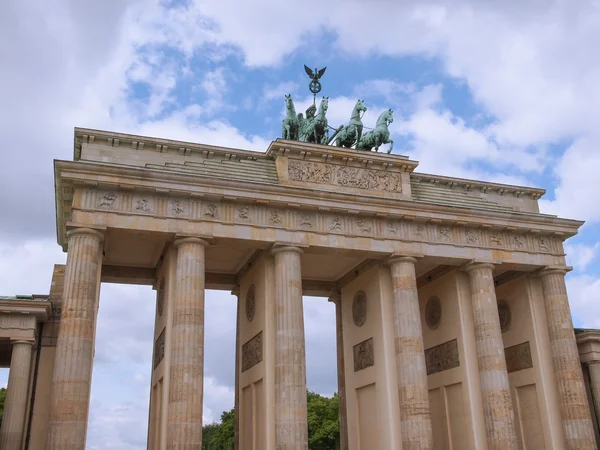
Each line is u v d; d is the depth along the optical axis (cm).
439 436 7944
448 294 8069
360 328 7994
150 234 6425
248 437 7144
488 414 7181
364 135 8181
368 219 7312
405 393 6850
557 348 7831
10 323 6138
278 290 6719
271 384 6631
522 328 8294
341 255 7331
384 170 7769
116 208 6306
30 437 6106
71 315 5803
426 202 7431
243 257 7725
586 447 7362
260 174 7219
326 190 7362
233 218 6719
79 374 5662
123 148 7006
